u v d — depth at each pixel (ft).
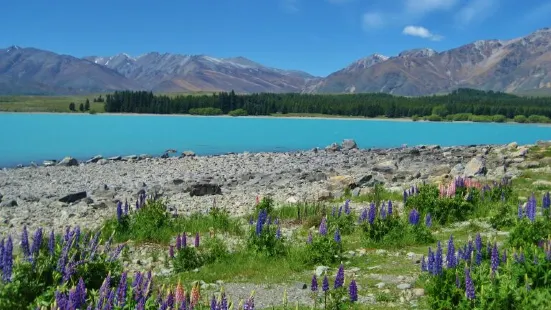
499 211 62.03
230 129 401.90
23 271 31.12
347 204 63.26
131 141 276.62
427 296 35.35
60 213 76.64
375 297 36.99
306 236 58.75
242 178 123.95
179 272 45.62
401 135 375.45
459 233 57.72
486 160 138.92
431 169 124.47
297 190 102.06
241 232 62.23
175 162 164.55
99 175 134.62
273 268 46.19
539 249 35.88
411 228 55.36
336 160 167.84
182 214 73.92
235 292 39.29
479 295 30.42
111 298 24.64
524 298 30.12
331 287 39.99
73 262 33.65
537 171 110.01
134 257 49.98
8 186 114.62
